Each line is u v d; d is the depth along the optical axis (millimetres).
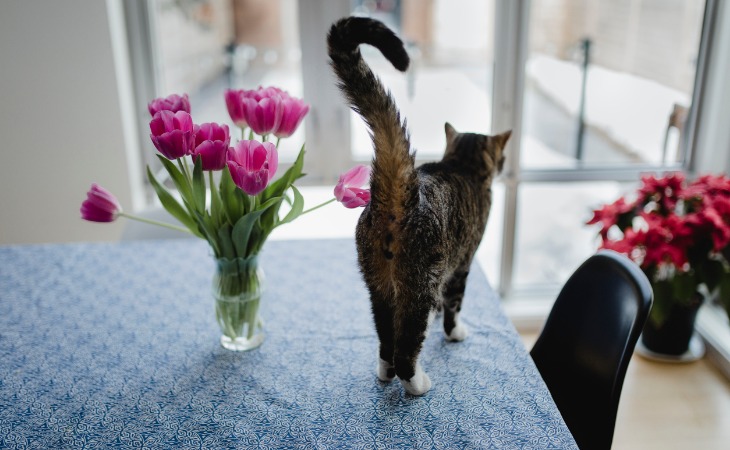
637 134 2441
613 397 1087
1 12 1990
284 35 2211
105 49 2061
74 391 1153
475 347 1266
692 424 1973
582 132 2418
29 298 1466
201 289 1509
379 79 1000
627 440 1912
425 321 1080
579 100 2375
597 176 2410
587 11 2252
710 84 2299
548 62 2303
